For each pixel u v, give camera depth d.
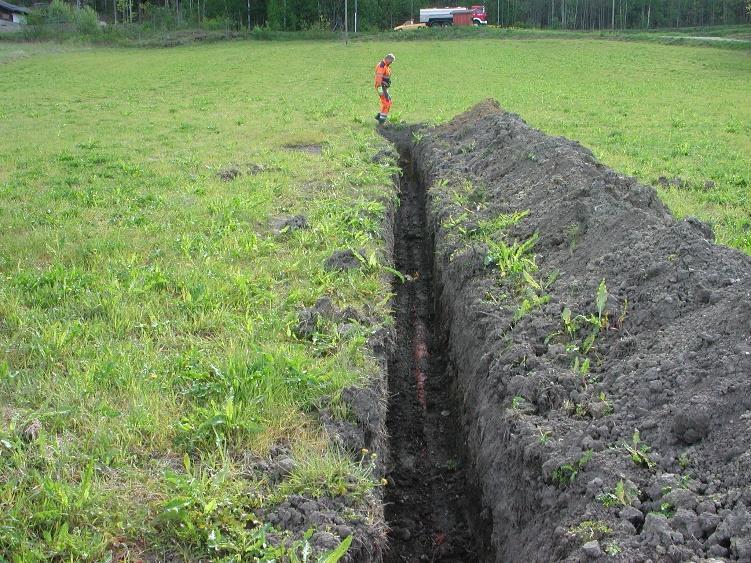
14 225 8.36
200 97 23.69
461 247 7.57
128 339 5.54
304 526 3.72
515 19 78.50
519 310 5.54
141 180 10.97
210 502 3.66
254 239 7.71
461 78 29.30
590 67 33.88
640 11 74.12
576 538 3.42
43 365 5.09
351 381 5.00
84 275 6.62
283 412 4.58
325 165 12.09
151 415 4.45
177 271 6.87
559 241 6.63
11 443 4.04
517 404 4.59
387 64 16.86
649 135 15.35
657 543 3.15
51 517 3.54
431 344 7.50
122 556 3.44
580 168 7.81
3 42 50.78
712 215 9.04
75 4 74.50
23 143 14.38
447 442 5.96
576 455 3.90
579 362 4.78
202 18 66.69
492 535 4.51
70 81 29.55
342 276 6.92
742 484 3.29
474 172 10.51
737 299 4.37
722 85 26.31
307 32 56.28
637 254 5.50
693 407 3.73
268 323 5.79
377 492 4.38
